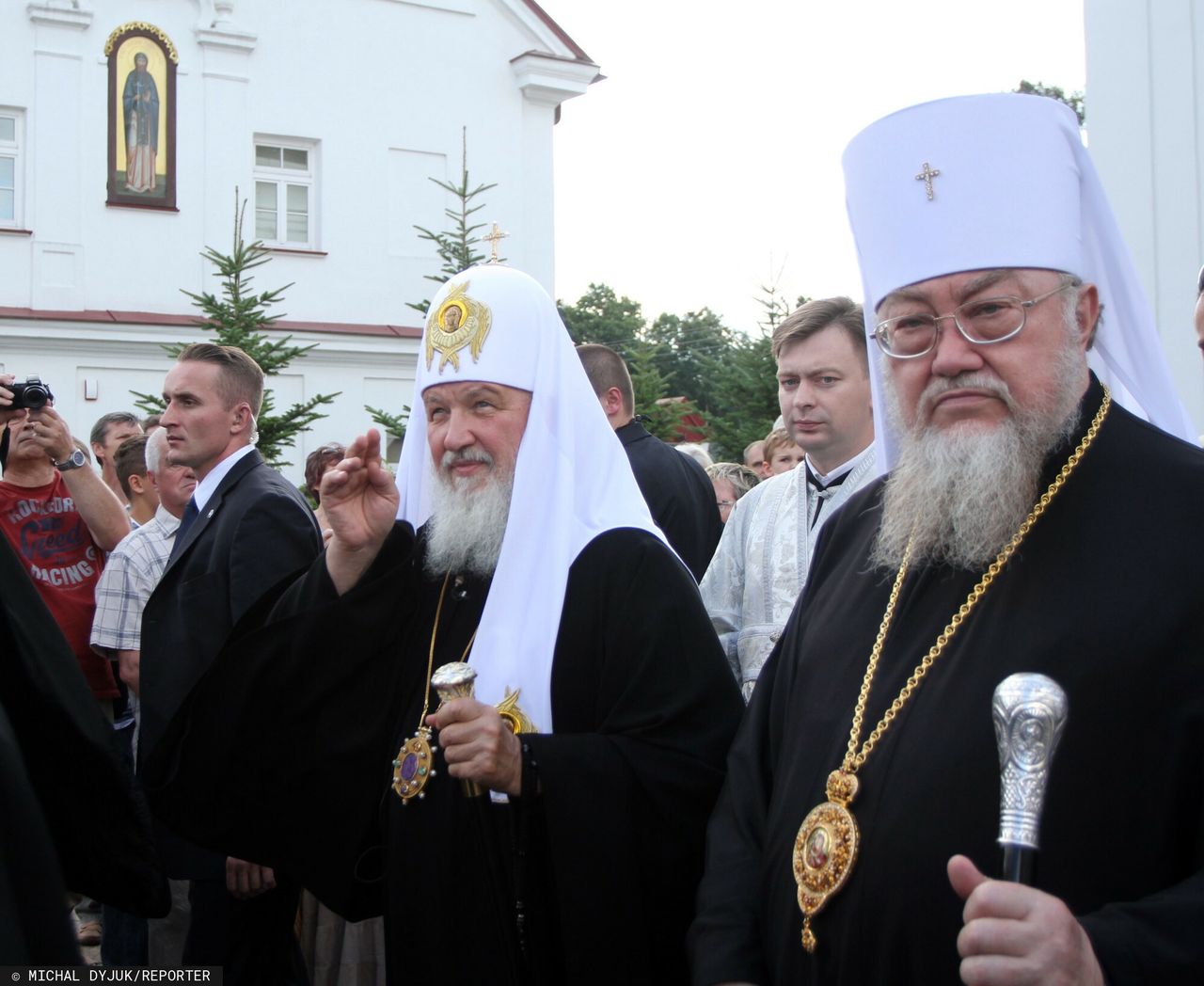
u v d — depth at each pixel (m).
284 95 17.44
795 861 2.02
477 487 2.87
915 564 2.13
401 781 2.72
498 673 2.69
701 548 4.70
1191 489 1.86
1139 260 6.46
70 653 2.43
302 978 3.83
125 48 16.45
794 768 2.13
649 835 2.54
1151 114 6.40
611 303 54.94
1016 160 2.02
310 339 17.50
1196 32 6.20
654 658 2.64
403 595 2.96
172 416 4.07
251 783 2.96
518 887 2.51
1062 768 1.73
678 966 2.58
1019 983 1.45
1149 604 1.77
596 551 2.74
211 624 3.74
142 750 3.76
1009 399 1.97
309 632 2.88
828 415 3.58
